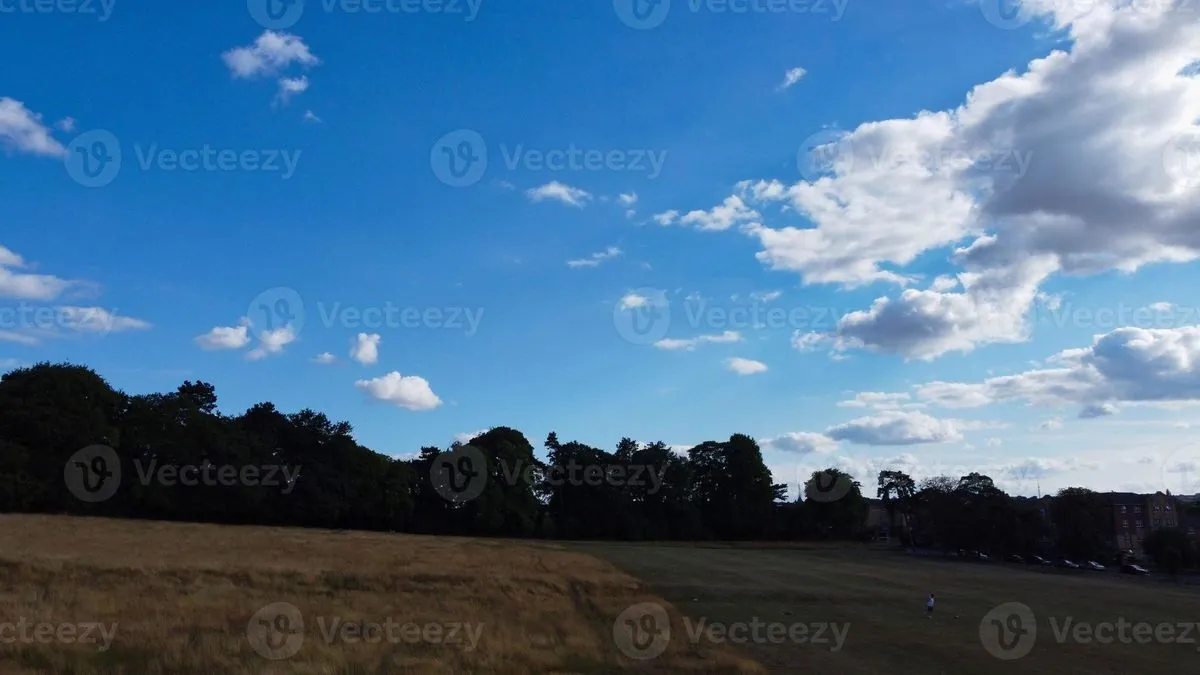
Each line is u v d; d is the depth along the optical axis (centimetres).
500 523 11019
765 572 5359
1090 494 9081
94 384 8650
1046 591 4666
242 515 9244
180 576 3050
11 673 1512
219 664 1661
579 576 4181
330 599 2880
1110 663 2305
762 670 2014
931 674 2069
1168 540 7562
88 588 2664
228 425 9675
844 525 12781
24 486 7638
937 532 10162
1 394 8125
